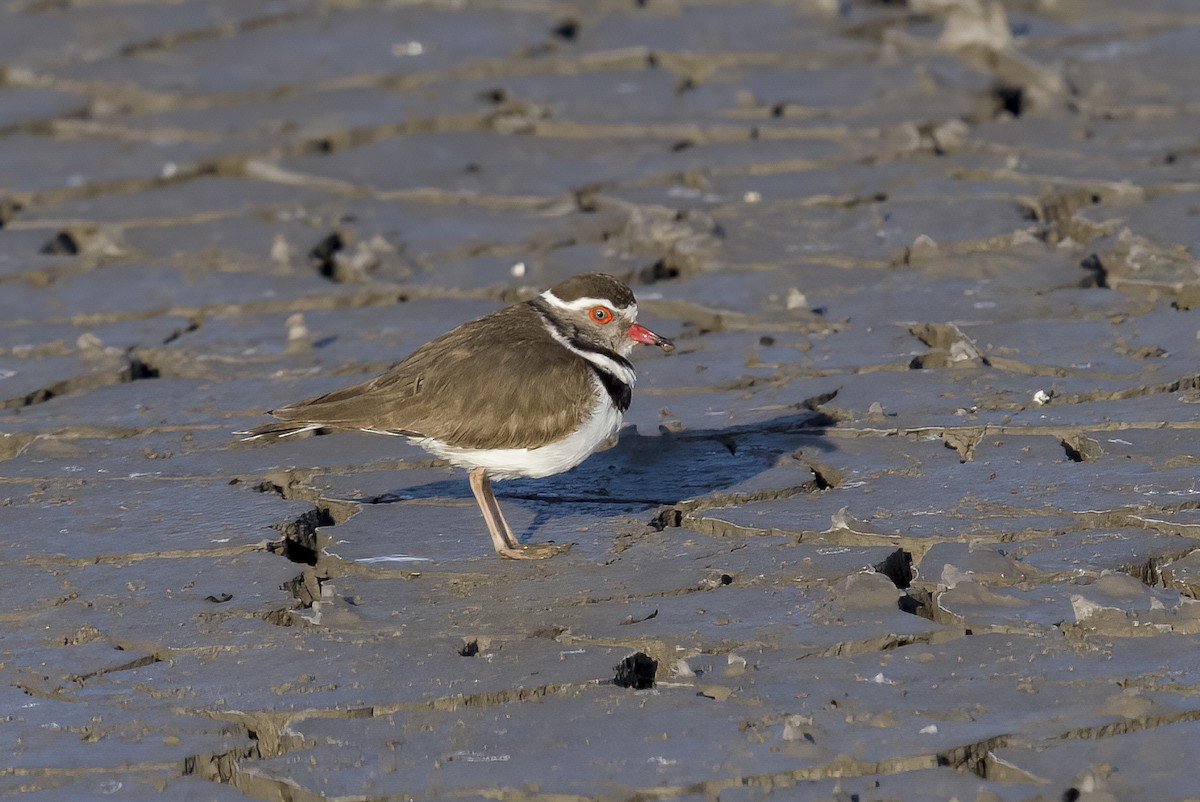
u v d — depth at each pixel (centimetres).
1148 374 1391
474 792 839
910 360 1478
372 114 2409
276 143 2319
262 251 1895
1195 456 1227
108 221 2039
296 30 2894
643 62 2611
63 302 1773
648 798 828
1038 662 945
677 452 1325
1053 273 1670
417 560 1150
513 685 949
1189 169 1984
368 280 1792
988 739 862
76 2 3134
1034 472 1226
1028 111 2356
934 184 1995
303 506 1248
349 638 1028
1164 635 966
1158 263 1658
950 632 989
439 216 2000
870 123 2256
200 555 1162
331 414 1144
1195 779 814
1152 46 2552
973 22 2531
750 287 1702
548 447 1132
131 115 2497
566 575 1114
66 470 1337
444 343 1173
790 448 1315
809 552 1124
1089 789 798
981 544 1094
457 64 2628
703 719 901
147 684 973
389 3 3031
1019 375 1420
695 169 2122
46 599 1095
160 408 1472
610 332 1183
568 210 2006
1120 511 1141
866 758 846
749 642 995
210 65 2706
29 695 964
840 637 990
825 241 1822
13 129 2452
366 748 886
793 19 2781
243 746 897
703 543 1154
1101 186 1928
